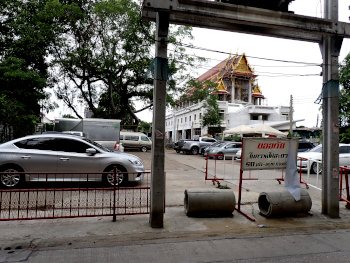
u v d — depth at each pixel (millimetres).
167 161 17906
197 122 46250
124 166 8156
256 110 43062
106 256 3914
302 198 6000
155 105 5117
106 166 8078
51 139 8055
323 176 6262
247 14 5309
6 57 19672
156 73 5086
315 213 6332
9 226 5031
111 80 25922
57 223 5254
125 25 24219
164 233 4887
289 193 6043
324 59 6266
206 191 5973
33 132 19469
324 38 6262
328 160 6129
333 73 6090
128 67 25281
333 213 6000
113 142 17000
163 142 5156
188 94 29875
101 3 23297
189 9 4973
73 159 7891
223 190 6105
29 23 22391
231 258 3924
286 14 5477
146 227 5141
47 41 23031
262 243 4516
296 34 6309
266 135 25734
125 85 27391
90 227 5078
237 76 53656
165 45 5121
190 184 9562
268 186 9500
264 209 6258
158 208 5137
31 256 3875
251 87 56375
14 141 7801
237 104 47625
